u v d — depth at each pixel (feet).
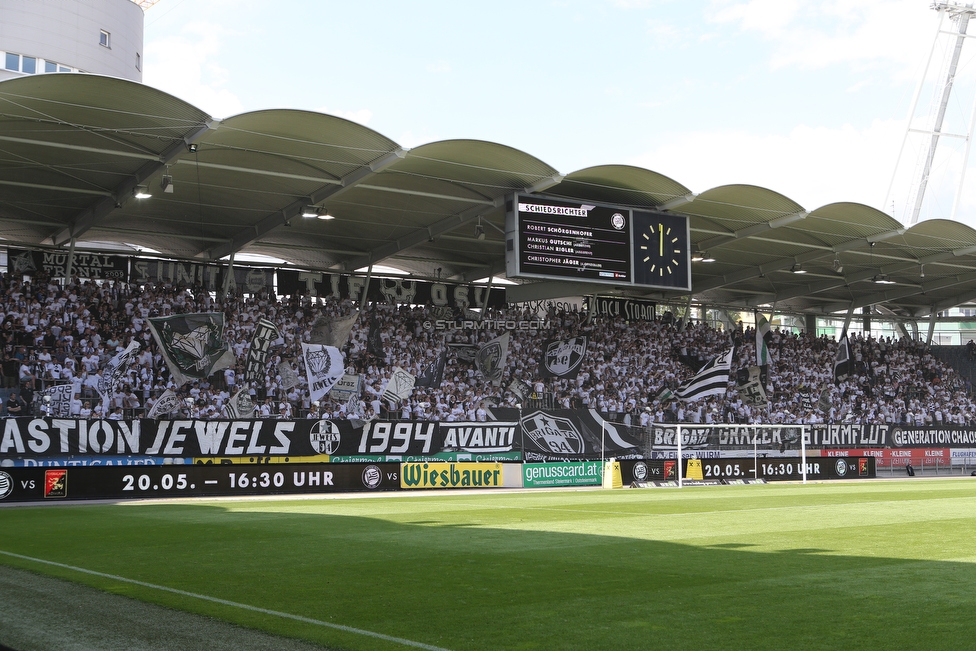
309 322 133.59
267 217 120.47
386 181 110.52
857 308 199.72
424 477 115.44
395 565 40.55
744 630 25.91
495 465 120.37
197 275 131.64
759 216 128.77
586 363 149.79
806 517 65.57
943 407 181.37
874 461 153.28
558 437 125.90
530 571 38.27
